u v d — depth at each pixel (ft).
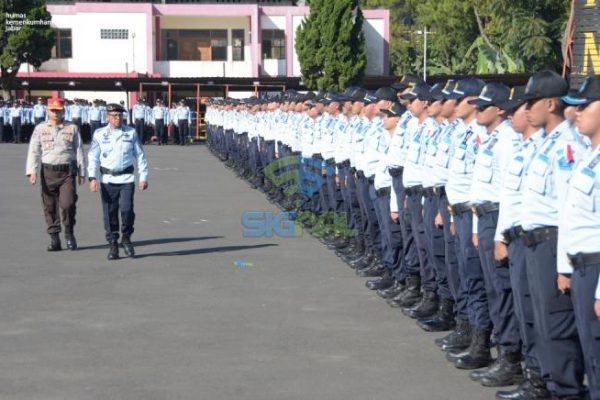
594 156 21.31
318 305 38.55
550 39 140.77
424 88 36.27
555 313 24.13
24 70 226.58
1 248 52.90
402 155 38.42
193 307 38.01
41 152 52.11
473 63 241.55
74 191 52.24
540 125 24.58
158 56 237.04
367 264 46.32
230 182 93.35
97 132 49.39
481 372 28.71
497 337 28.60
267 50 239.91
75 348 31.68
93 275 44.91
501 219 26.50
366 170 43.01
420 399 26.43
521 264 26.02
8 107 175.32
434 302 36.22
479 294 30.04
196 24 238.07
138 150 50.08
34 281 43.39
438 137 33.65
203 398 26.22
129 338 33.01
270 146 77.10
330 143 53.93
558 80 24.36
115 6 229.66
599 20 67.31
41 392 26.86
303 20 211.41
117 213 49.67
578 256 21.48
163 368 29.27
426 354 31.27
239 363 29.84
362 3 309.01
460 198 30.63
